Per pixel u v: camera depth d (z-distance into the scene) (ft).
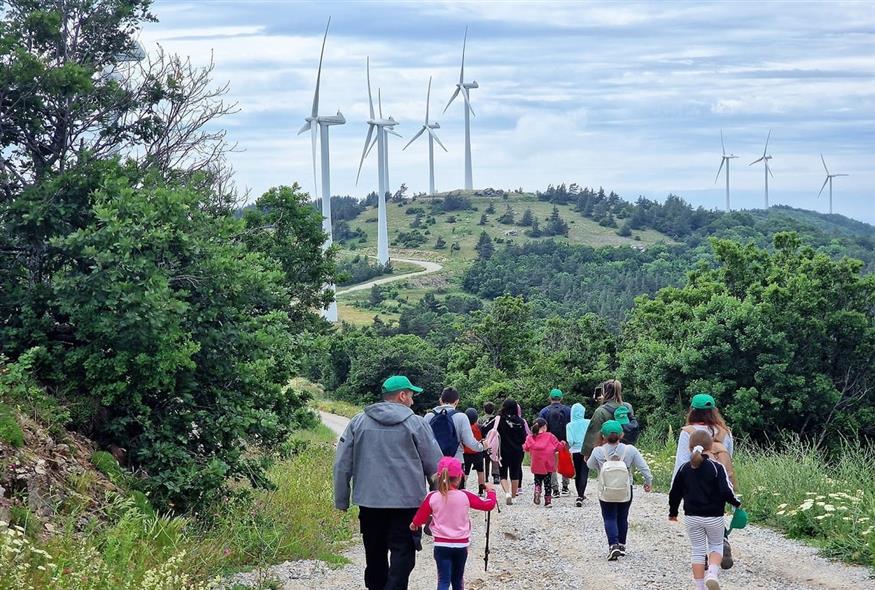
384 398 25.31
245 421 38.58
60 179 40.09
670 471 56.54
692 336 104.78
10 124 43.83
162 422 37.58
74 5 49.08
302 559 33.91
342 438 24.61
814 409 101.09
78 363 36.88
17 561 21.90
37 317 38.60
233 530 33.04
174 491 34.68
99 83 49.11
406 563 23.94
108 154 48.73
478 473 46.98
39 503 27.86
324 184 327.06
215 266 40.22
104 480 32.27
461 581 24.89
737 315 102.58
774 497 41.70
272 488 40.34
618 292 609.83
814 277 110.73
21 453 29.53
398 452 24.13
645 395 119.14
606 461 33.81
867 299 109.60
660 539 37.19
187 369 38.81
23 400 33.71
